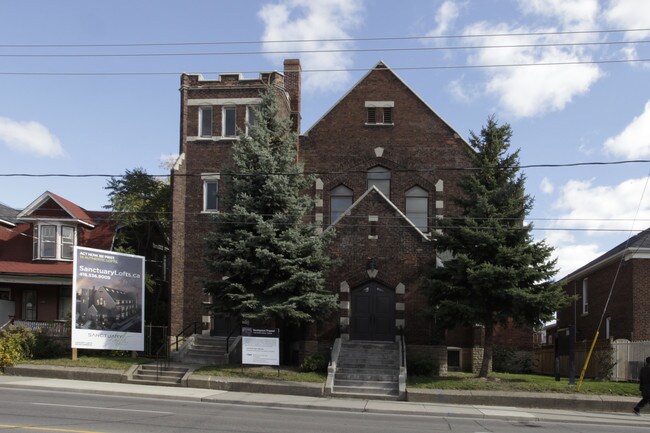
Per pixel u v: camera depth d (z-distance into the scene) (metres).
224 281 26.17
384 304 28.47
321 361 25.67
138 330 29.27
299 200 27.30
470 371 31.70
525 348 32.16
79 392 21.53
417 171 33.78
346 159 34.25
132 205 37.78
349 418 17.47
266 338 25.12
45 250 35.94
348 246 28.73
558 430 16.31
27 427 13.13
